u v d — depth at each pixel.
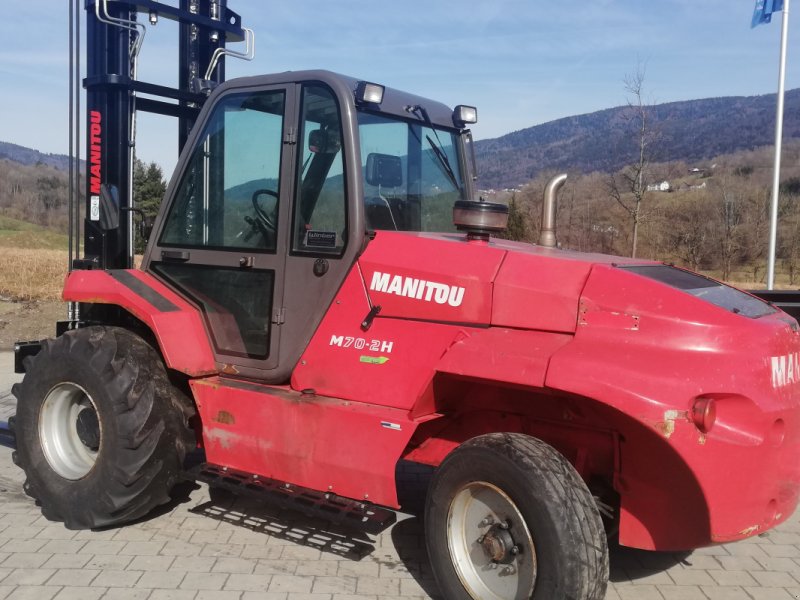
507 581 3.07
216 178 4.21
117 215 4.56
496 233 3.92
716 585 3.70
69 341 4.20
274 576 3.64
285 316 3.86
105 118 5.18
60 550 3.89
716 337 2.95
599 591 2.88
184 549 3.93
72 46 5.05
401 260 3.58
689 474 2.87
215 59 5.55
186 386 4.36
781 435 3.06
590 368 2.91
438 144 4.56
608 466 3.38
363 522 3.34
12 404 7.03
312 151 3.84
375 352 3.57
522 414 3.52
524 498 2.92
